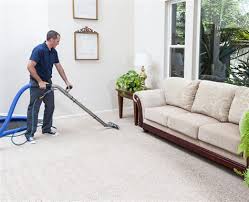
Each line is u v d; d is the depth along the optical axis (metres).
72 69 5.16
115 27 5.49
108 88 5.59
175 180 2.75
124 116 5.30
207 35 4.23
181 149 3.59
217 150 2.97
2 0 4.73
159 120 3.81
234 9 3.79
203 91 3.66
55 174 2.89
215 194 2.48
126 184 2.68
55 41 3.88
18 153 3.45
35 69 3.77
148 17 5.24
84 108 4.32
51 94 4.10
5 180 2.76
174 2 4.71
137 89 4.76
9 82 4.96
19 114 5.00
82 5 5.07
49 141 3.90
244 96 3.10
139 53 5.22
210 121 3.30
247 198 2.41
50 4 4.80
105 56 5.47
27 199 2.43
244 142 2.16
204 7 4.22
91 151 3.51
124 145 3.72
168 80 4.38
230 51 3.90
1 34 4.83
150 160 3.23
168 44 4.94
